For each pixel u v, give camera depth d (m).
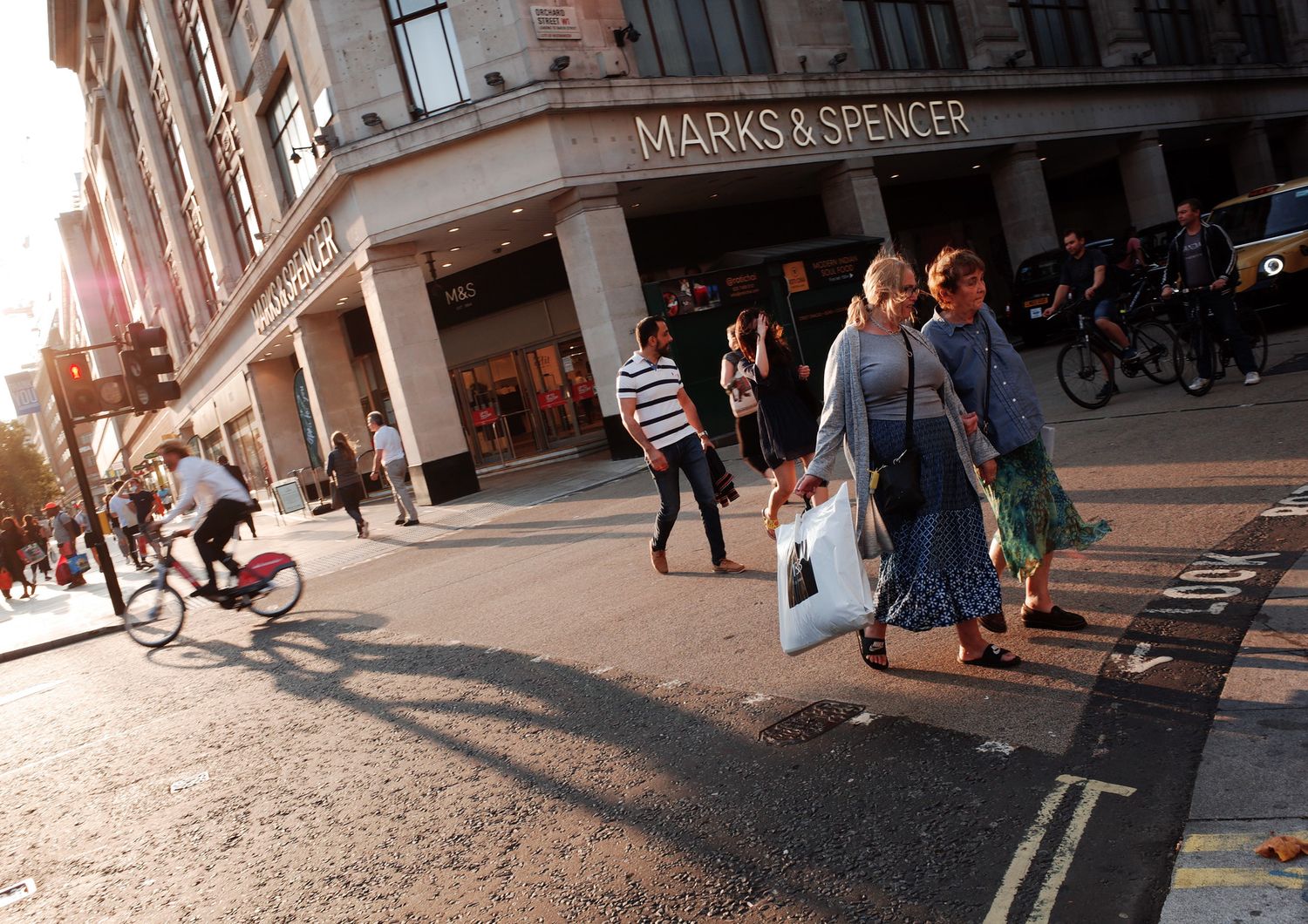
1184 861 2.54
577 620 6.79
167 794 5.11
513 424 22.55
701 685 4.89
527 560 9.84
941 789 3.30
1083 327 10.27
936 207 26.28
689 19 18.64
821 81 19.23
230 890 3.79
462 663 6.38
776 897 2.89
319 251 19.23
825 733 3.97
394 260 17.28
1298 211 11.84
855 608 3.84
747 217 22.33
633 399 7.11
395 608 8.89
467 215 16.64
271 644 8.44
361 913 3.38
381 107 16.91
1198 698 3.46
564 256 17.02
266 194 22.88
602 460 18.39
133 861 4.30
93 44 37.94
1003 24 23.53
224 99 25.00
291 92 20.11
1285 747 2.94
